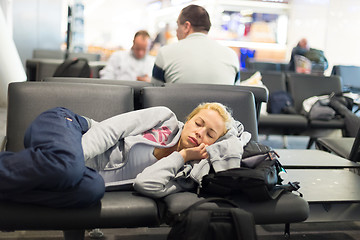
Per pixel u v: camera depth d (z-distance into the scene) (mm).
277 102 4906
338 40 8555
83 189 1488
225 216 1502
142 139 1836
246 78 5121
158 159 1877
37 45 8977
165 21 9031
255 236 1485
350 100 4789
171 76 2855
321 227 2617
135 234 2383
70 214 1503
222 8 8336
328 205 2137
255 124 2316
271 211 1675
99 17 9680
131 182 1785
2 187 1397
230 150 1794
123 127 1820
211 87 2479
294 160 2545
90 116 2104
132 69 5023
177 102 2227
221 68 2863
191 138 1819
